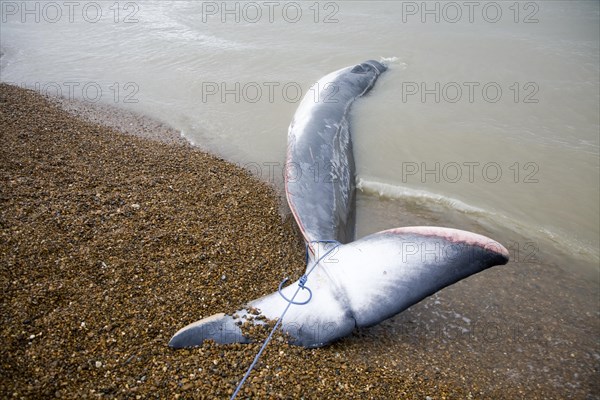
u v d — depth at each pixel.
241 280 4.09
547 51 9.00
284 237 4.74
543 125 6.87
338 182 5.24
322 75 8.34
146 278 3.94
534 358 3.79
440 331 3.99
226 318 3.55
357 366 3.47
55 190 4.87
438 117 7.07
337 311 3.60
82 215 4.54
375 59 8.89
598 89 7.69
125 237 4.34
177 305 3.74
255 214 5.03
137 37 10.23
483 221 5.26
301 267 4.36
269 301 3.72
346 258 3.87
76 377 3.08
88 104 7.54
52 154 5.62
